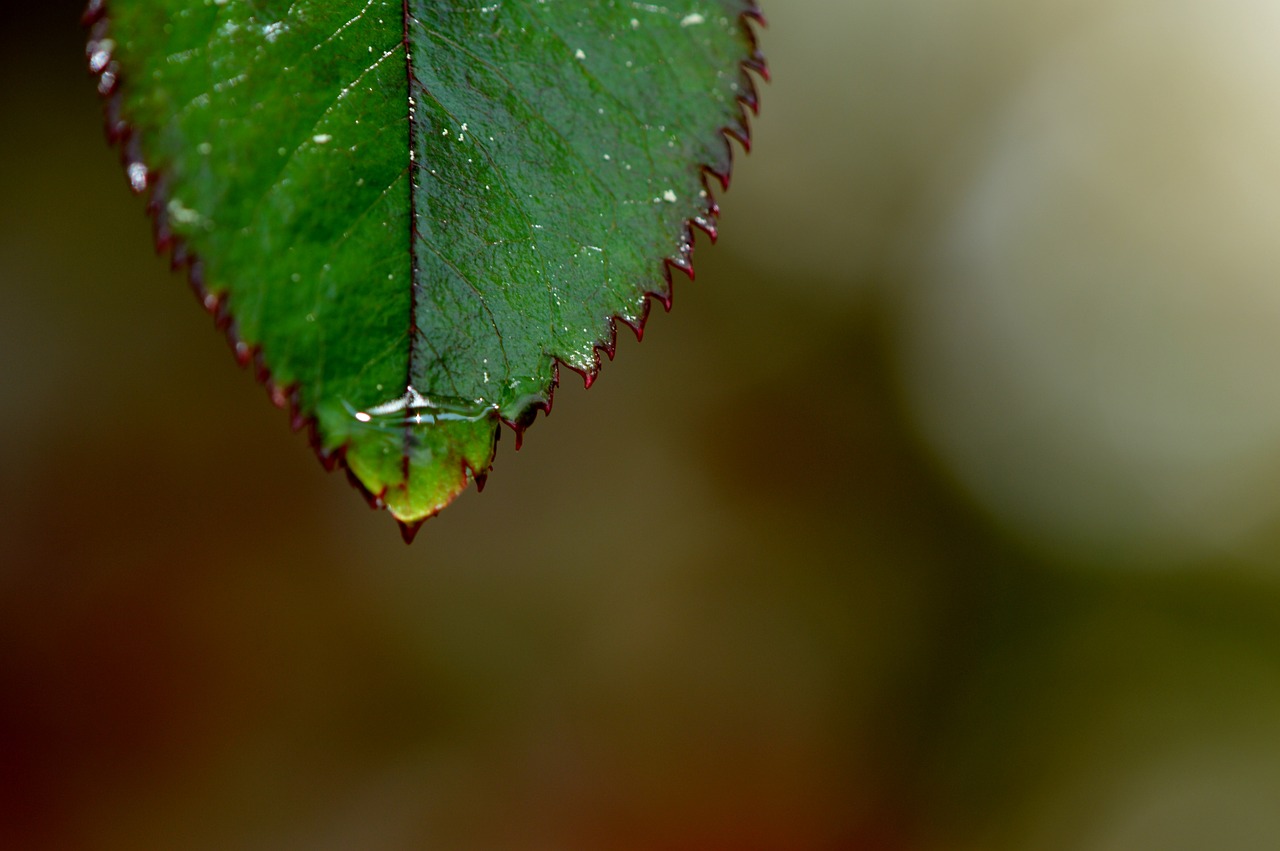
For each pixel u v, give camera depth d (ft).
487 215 0.74
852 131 3.75
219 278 0.73
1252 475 3.70
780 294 3.74
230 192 0.73
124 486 2.64
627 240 0.75
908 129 3.77
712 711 3.12
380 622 2.84
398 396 0.74
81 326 2.64
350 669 2.76
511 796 2.78
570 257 0.74
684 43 0.75
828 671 3.30
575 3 0.75
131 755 2.48
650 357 3.51
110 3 0.73
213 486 2.76
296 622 2.74
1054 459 3.84
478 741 2.81
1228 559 3.66
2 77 2.53
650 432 3.43
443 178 0.74
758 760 3.13
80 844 2.36
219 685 2.61
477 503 3.08
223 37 0.73
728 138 0.75
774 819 3.01
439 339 0.74
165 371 2.75
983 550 3.71
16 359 2.54
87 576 2.55
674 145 0.75
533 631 3.01
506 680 2.92
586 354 0.74
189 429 2.76
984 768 3.31
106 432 2.65
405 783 2.68
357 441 0.74
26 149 2.58
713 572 3.32
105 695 2.49
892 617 3.47
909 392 3.81
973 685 3.46
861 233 3.80
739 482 3.49
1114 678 3.50
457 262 0.74
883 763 3.27
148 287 2.74
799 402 3.67
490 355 0.74
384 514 2.95
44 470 2.55
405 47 0.74
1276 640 3.45
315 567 2.83
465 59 0.74
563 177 0.75
